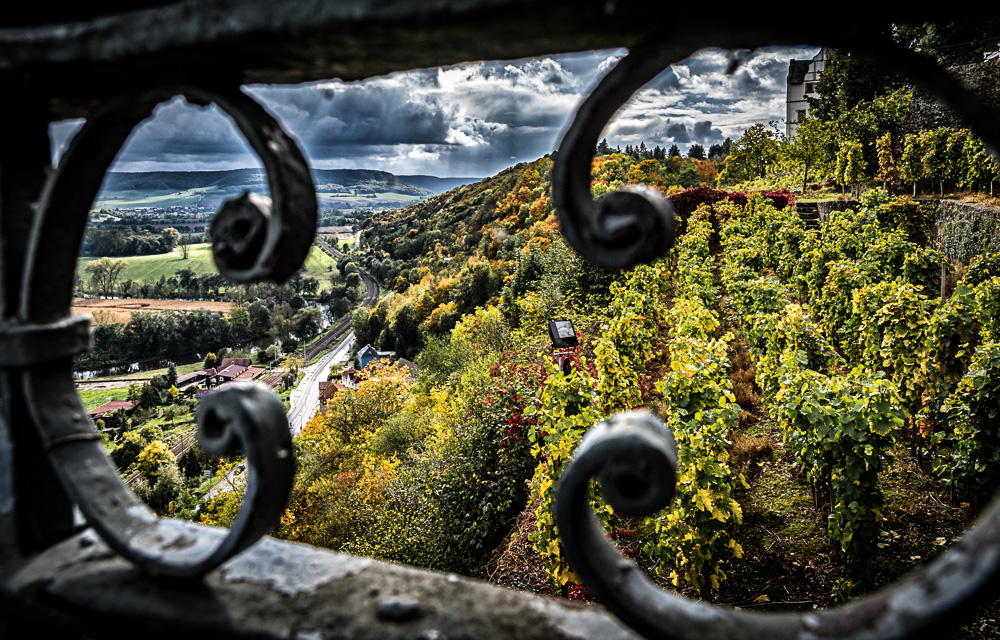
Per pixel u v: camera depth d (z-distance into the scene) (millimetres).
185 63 707
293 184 714
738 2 510
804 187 35375
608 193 650
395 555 9555
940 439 5887
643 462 640
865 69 32531
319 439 29688
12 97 829
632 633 709
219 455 781
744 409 8578
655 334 11367
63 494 961
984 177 15680
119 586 834
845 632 526
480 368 16766
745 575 5289
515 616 754
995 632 3777
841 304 9781
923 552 5117
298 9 590
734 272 14375
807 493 6230
